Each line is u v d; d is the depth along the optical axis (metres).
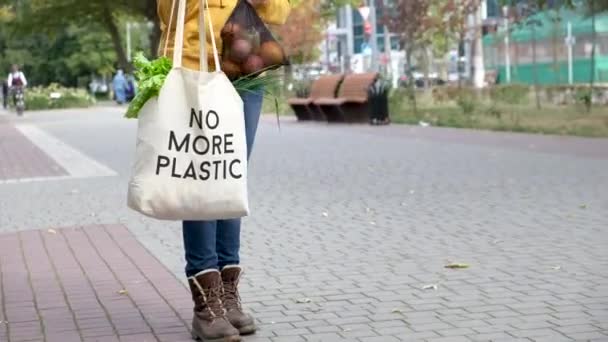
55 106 53.59
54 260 8.39
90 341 5.75
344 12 73.19
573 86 26.34
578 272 7.19
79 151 20.72
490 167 14.59
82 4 43.03
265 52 5.67
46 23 44.62
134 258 8.35
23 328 6.09
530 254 7.93
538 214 9.97
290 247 8.66
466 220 9.78
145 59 5.34
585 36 30.08
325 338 5.66
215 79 5.20
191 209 5.18
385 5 35.75
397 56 54.22
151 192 5.12
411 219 9.98
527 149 17.38
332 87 28.38
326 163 16.12
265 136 23.12
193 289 5.67
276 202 11.62
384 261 7.86
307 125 27.55
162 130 5.14
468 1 35.19
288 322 6.06
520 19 29.41
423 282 7.04
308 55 48.19
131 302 6.71
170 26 5.55
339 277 7.33
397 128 24.78
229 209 5.22
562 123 22.95
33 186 14.38
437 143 19.47
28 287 7.30
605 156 15.53
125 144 22.25
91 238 9.48
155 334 5.87
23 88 43.78
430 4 34.72
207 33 5.54
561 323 5.80
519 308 6.19
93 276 7.64
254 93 5.66
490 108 27.38
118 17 46.94
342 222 9.95
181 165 5.15
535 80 29.56
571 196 11.17
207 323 5.63
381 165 15.49
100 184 14.26
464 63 47.00
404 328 5.81
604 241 8.39
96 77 83.19
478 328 5.75
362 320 6.04
